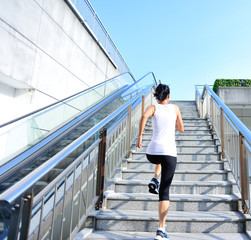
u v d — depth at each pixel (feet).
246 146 7.72
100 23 30.12
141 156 13.61
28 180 3.91
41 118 15.37
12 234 3.72
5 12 14.25
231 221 7.61
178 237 7.13
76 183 9.86
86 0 25.88
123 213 8.35
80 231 7.37
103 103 17.72
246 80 31.37
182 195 9.59
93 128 7.27
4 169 7.16
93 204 7.98
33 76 16.72
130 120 13.83
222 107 11.89
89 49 26.61
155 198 8.98
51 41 19.15
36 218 7.23
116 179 10.69
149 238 7.08
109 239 6.96
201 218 7.66
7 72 14.29
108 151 9.90
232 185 9.78
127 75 31.94
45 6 18.38
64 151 5.23
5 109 15.42
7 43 14.37
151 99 26.76
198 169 11.82
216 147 13.98
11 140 13.15
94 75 27.99
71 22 22.54
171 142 7.42
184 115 30.22
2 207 3.60
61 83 20.54
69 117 18.15
